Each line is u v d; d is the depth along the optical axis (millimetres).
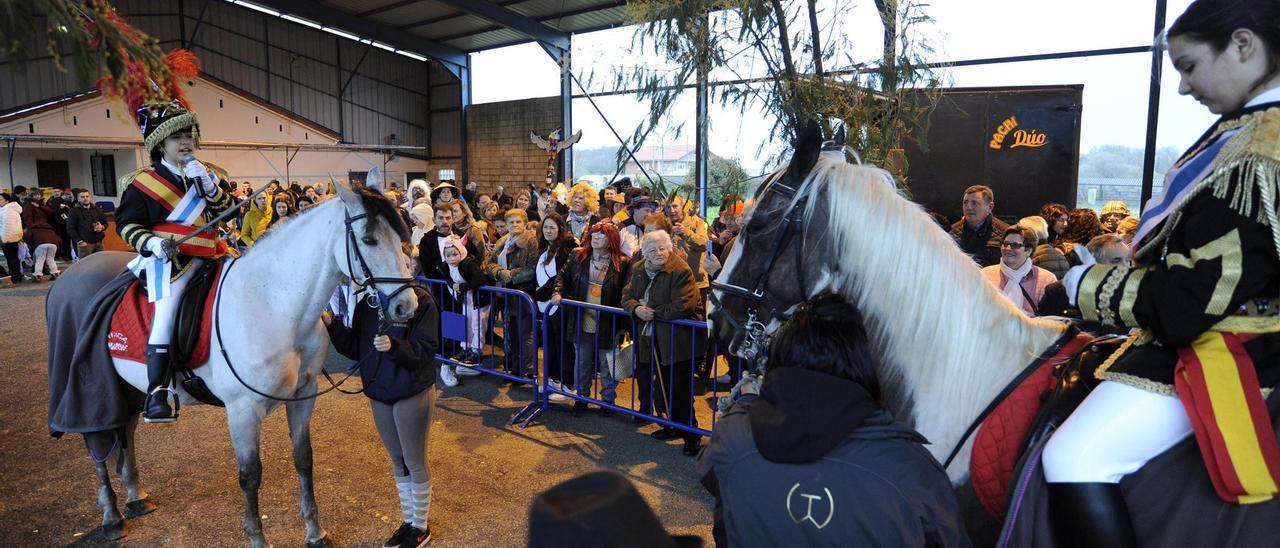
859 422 1235
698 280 5488
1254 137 1124
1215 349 1207
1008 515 1395
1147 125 6785
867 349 1370
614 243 4980
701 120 3336
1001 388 1602
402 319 2807
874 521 1177
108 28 1654
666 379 4516
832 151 1864
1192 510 1262
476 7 15117
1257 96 1203
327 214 2877
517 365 5891
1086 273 1338
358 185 2908
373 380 2926
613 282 4906
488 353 6605
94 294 3207
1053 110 5199
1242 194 1115
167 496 3674
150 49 1854
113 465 4012
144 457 4141
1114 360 1375
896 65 3176
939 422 1627
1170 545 1277
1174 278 1166
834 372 1332
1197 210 1174
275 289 2914
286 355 2930
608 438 4570
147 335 2957
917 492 1217
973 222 4785
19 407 5082
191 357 2922
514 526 3391
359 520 3441
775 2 3070
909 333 1623
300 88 21047
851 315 1435
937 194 5594
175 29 18781
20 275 11078
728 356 5277
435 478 3924
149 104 2832
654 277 4414
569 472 4027
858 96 3260
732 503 1252
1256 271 1108
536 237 5926
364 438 4500
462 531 3336
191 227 2979
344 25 18188
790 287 1716
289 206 9125
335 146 21203
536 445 4438
